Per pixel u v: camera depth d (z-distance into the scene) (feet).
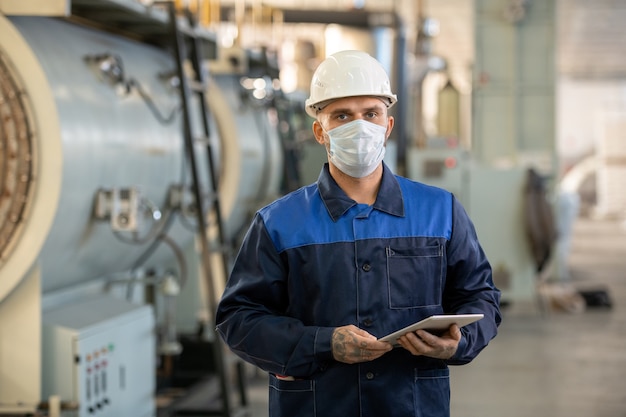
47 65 12.89
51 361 13.41
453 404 20.40
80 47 14.39
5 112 12.55
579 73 105.19
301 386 8.60
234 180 21.98
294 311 8.72
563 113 111.24
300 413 8.62
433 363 8.69
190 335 22.27
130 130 15.14
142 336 15.88
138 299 18.71
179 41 16.94
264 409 19.79
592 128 110.52
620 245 61.46
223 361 17.42
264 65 25.23
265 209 8.89
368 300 8.54
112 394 14.58
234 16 35.12
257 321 8.53
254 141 23.52
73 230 13.52
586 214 96.27
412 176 33.19
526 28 35.70
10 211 12.62
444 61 41.45
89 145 13.52
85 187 13.55
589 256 54.29
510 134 35.91
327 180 8.75
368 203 8.82
